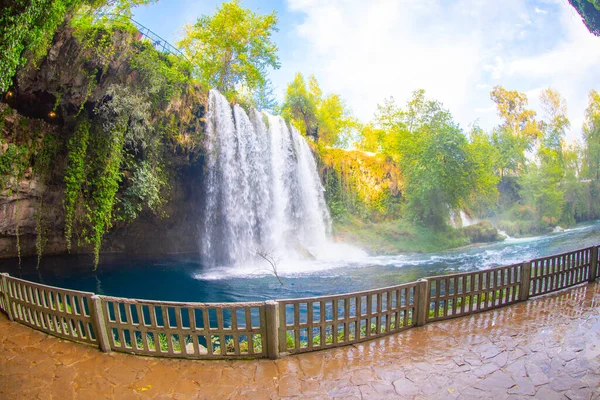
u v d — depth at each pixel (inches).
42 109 457.4
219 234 722.2
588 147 1595.7
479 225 1059.3
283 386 162.2
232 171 711.1
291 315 404.8
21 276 549.3
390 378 167.5
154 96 538.3
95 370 178.7
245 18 871.1
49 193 515.8
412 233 985.5
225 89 909.8
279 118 846.5
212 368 179.2
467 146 1014.4
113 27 447.5
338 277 594.9
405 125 1128.2
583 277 319.6
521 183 1397.6
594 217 1631.4
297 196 874.8
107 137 486.0
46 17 307.4
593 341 203.0
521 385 160.9
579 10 387.2
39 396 157.6
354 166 1112.8
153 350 195.2
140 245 724.0
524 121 1823.3
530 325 226.7
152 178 559.2
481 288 250.8
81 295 202.5
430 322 232.7
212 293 502.6
